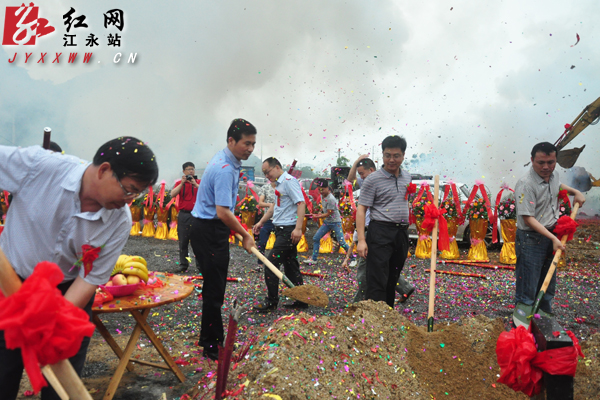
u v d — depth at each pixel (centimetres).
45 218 167
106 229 174
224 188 318
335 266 804
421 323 465
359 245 392
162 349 293
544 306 422
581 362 279
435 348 285
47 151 175
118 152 160
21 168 167
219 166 324
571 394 171
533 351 175
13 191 169
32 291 107
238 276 704
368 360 256
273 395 197
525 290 411
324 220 822
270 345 235
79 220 168
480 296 584
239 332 416
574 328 446
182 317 477
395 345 278
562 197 406
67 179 167
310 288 311
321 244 979
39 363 110
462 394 258
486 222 848
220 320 338
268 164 525
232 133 328
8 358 169
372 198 387
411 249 1014
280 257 518
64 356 112
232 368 233
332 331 262
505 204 816
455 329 302
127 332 421
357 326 276
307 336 246
